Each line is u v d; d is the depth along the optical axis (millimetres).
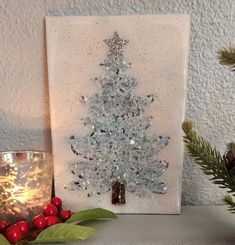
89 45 440
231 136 467
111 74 441
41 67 460
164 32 432
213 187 475
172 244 369
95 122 447
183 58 433
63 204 457
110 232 395
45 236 358
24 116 471
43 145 478
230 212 430
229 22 446
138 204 451
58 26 440
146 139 444
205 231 395
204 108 462
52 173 449
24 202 412
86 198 455
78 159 454
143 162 447
